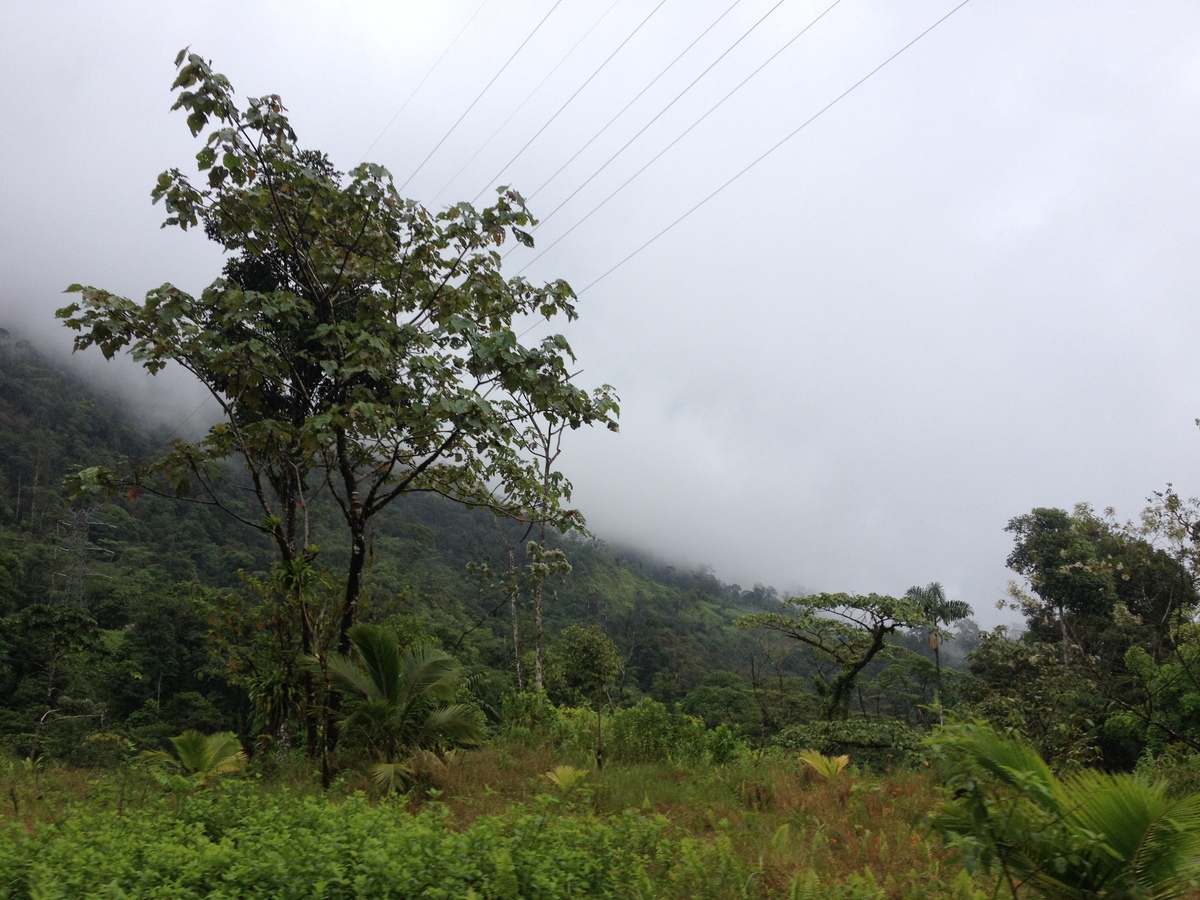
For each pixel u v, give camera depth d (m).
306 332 10.59
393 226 10.79
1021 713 10.34
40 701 25.61
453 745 9.32
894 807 6.76
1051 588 23.08
